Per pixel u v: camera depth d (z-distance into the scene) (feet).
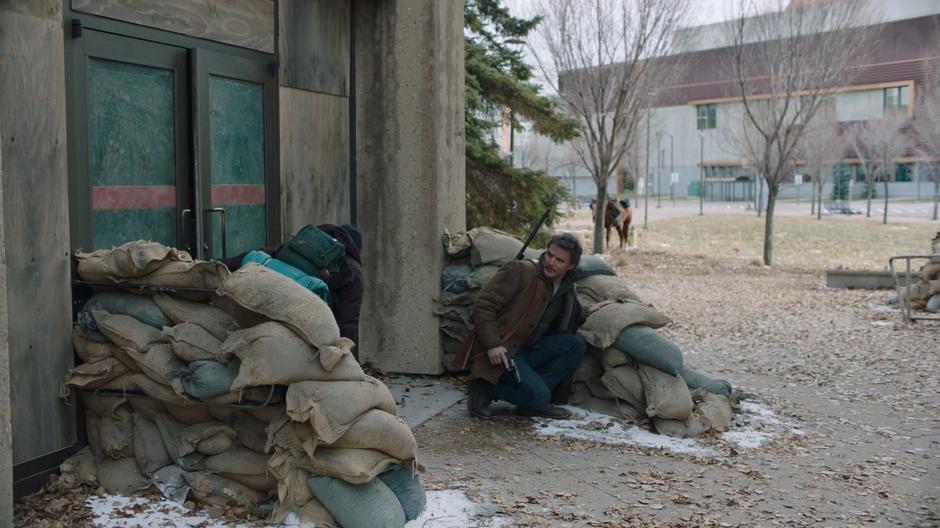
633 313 20.52
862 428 21.11
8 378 12.11
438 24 24.82
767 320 40.40
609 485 16.35
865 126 171.12
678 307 45.50
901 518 14.98
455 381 25.07
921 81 192.34
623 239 82.12
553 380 20.61
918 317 38.81
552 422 20.42
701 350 32.60
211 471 14.30
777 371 28.37
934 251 42.50
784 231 112.06
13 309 13.85
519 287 19.53
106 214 16.85
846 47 65.82
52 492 14.40
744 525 14.49
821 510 15.30
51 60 14.35
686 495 15.89
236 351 13.43
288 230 22.75
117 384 14.70
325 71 24.29
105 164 16.81
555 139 49.37
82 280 15.25
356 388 13.53
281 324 13.60
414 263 25.44
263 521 13.51
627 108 63.77
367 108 25.68
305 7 23.18
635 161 164.55
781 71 67.00
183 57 18.85
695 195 245.45
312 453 13.08
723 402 21.04
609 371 20.81
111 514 13.64
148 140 17.94
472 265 25.11
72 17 15.76
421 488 14.55
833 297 48.47
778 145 68.85
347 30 25.34
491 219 46.34
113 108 17.01
